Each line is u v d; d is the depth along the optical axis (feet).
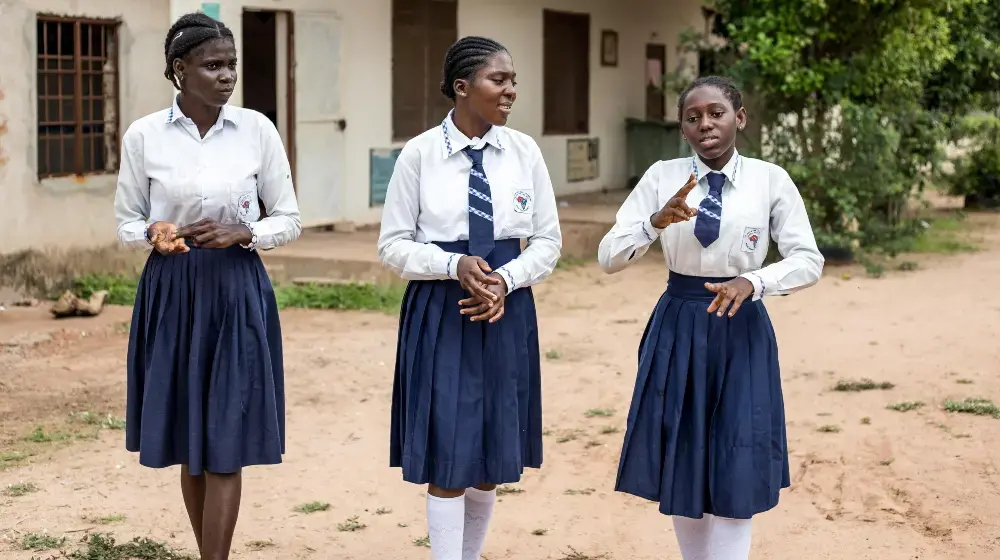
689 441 12.53
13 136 36.40
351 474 20.07
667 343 12.67
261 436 13.66
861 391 25.26
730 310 11.96
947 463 20.02
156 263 13.52
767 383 12.52
